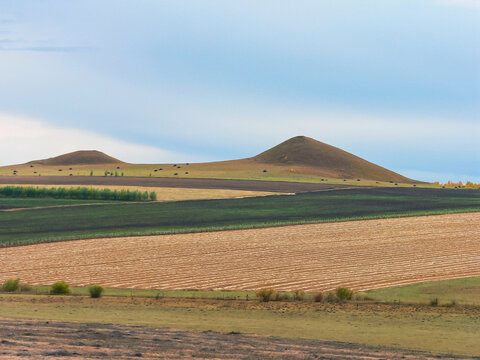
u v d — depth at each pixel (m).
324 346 22.33
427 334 27.78
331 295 44.81
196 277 60.19
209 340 22.53
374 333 27.92
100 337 21.94
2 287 52.25
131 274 62.06
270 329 28.77
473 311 36.81
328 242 83.56
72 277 60.69
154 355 18.03
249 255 73.56
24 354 16.70
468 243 81.75
